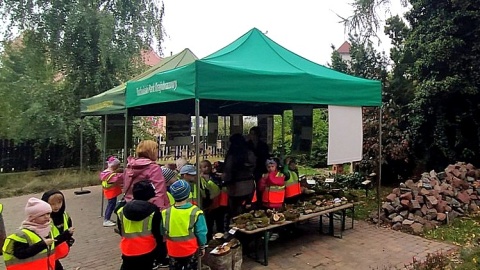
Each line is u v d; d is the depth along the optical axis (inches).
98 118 575.8
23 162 524.7
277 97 202.5
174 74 191.5
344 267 197.9
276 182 230.2
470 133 412.5
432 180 314.3
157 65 314.5
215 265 174.4
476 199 325.1
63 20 568.1
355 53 488.7
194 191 192.4
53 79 588.7
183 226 143.9
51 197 138.2
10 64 603.8
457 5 377.1
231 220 209.0
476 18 373.1
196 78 172.7
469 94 391.9
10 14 549.6
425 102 408.2
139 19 613.6
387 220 285.6
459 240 243.6
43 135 542.9
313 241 242.5
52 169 547.5
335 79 233.9
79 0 559.2
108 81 586.6
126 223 143.7
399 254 218.1
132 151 452.4
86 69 583.2
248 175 218.5
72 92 570.9
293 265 200.8
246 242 216.7
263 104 381.1
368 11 417.4
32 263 119.3
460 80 378.3
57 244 135.4
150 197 147.8
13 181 477.7
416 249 227.0
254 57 238.4
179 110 405.4
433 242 240.5
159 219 145.0
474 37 381.1
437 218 276.7
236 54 235.5
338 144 237.8
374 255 216.4
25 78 558.6
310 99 219.0
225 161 220.7
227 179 214.8
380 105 266.4
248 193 218.2
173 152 575.5
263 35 274.8
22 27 553.3
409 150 434.6
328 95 229.8
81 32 577.0
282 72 206.4
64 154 566.3
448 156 406.9
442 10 390.9
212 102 374.0
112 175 286.7
